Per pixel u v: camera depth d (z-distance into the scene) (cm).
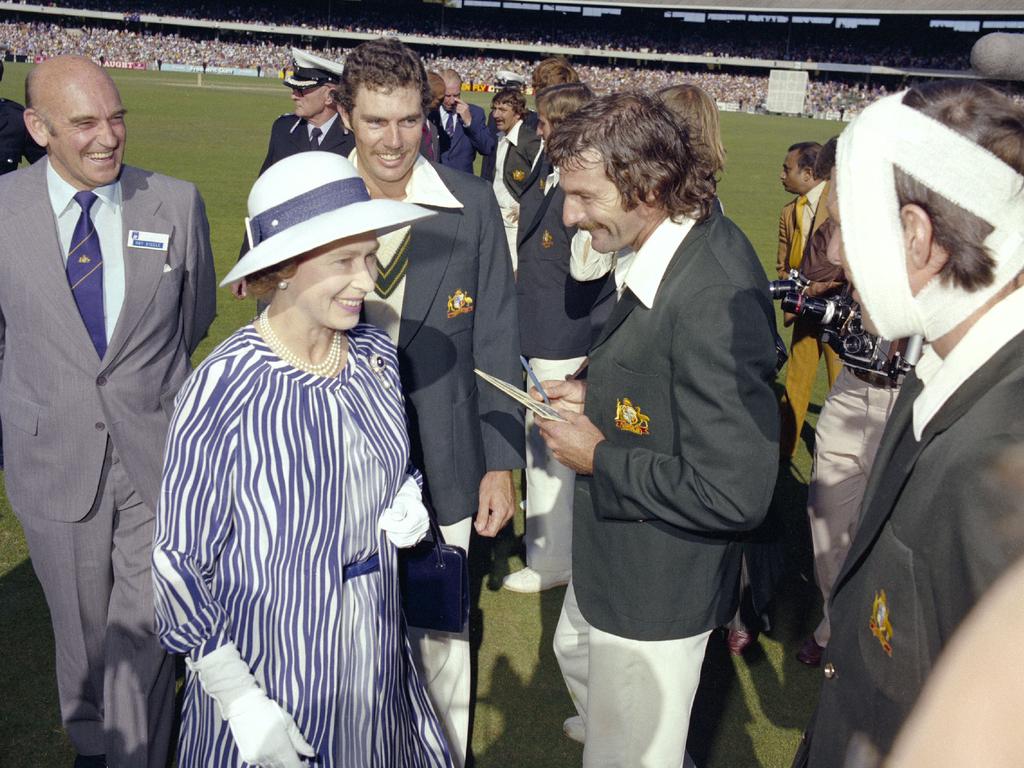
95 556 270
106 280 265
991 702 46
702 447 184
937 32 6425
